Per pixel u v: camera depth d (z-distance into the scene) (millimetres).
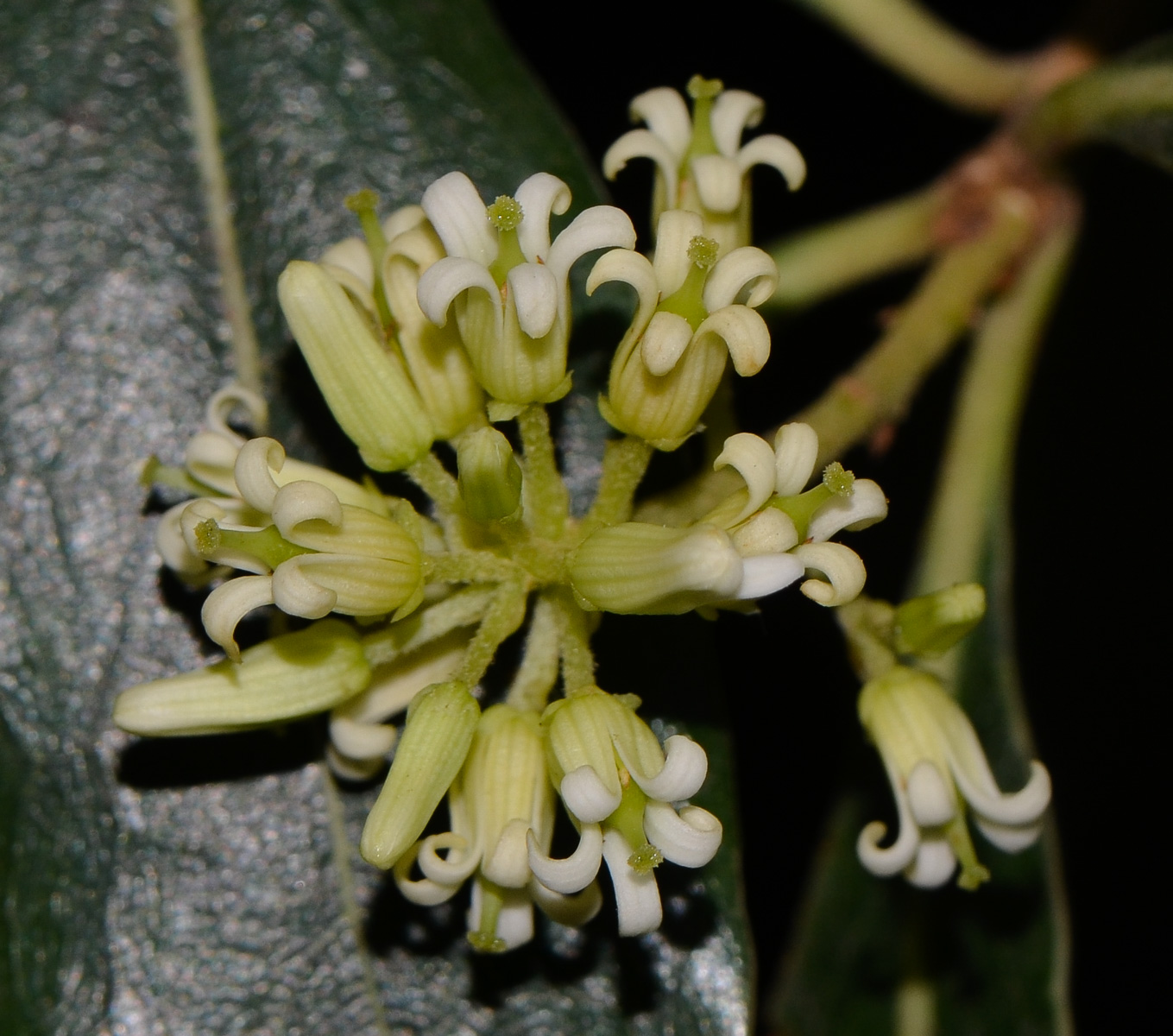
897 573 238
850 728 234
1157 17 231
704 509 200
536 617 198
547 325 191
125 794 207
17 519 207
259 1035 207
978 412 228
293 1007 207
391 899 209
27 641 206
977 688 225
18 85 211
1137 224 243
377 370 195
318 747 209
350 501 197
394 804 190
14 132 210
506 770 193
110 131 211
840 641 242
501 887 195
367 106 212
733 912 208
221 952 207
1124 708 254
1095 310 248
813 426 219
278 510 190
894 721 201
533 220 194
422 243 195
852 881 232
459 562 195
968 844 201
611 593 192
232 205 212
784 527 192
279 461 193
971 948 229
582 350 211
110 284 210
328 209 212
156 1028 206
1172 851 256
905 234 228
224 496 200
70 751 206
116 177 211
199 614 208
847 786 232
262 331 211
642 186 243
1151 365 249
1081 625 254
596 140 244
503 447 191
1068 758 255
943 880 203
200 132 212
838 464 192
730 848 207
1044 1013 226
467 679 194
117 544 208
